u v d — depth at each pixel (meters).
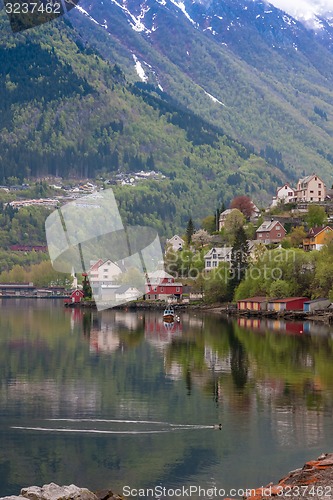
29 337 142.62
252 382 87.94
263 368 99.12
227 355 113.38
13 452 60.06
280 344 130.12
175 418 69.75
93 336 145.75
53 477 54.66
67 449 60.75
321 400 77.31
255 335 149.12
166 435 64.25
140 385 85.69
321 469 49.66
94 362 104.62
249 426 66.94
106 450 60.53
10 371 95.56
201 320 198.00
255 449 60.31
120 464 57.28
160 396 79.44
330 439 62.84
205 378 90.69
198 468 56.19
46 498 43.69
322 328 167.38
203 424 67.69
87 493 45.00
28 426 67.00
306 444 61.53
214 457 58.53
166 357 110.69
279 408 73.81
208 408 73.69
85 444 62.00
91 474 55.25
